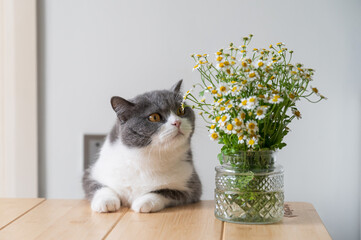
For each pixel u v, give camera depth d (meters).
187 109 0.99
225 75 0.79
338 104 1.27
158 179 0.92
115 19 1.32
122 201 0.95
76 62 1.34
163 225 0.79
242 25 1.29
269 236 0.73
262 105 0.77
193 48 1.30
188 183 0.95
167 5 1.30
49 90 1.35
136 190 0.93
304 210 0.90
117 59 1.33
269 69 0.76
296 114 0.79
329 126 1.27
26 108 1.34
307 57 1.27
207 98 1.28
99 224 0.80
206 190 1.29
